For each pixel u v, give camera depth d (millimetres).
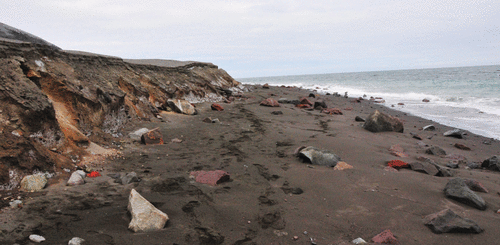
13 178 3426
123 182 4066
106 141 5836
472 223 3094
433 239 2943
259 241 2867
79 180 3857
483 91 20484
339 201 3844
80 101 5738
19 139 3703
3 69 4332
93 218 2988
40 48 5789
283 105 14211
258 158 5656
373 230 3139
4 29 7270
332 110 12414
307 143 6805
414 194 4031
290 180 4574
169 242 2721
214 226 3105
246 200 3797
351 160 5641
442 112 13500
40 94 4453
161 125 7895
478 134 9016
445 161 5957
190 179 4387
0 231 2533
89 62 7621
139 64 10836
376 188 4246
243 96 16969
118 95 7102
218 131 7738
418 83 32875
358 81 46312
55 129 4492
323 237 2986
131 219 2957
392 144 7145
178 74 13391
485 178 4855
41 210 3033
